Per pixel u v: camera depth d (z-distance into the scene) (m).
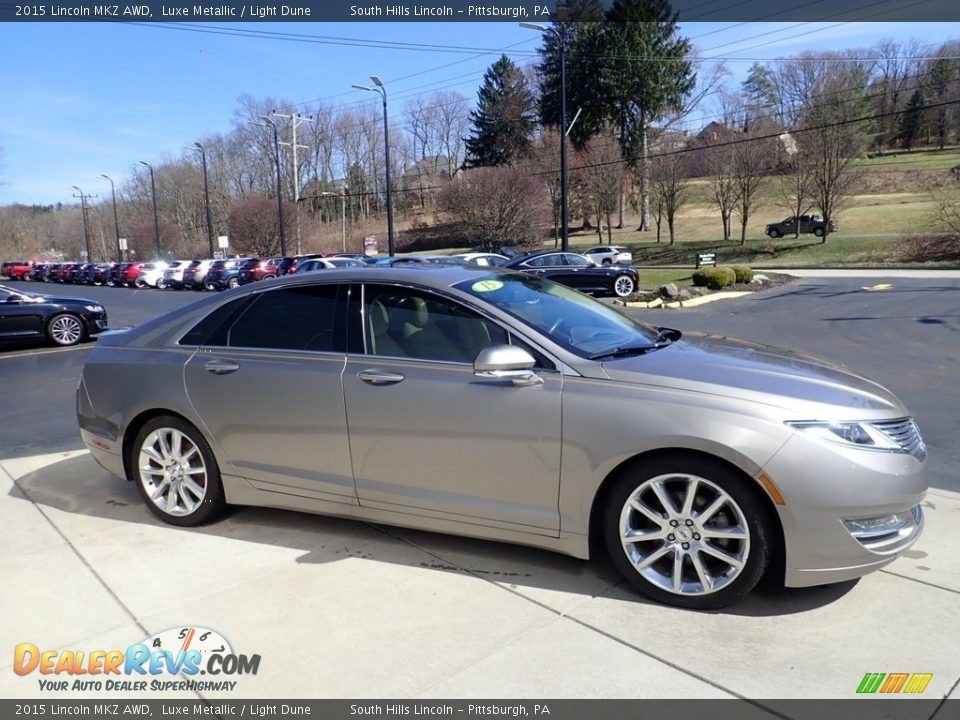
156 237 66.44
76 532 4.12
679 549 3.10
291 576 3.51
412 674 2.69
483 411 3.34
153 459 4.25
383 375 3.56
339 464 3.73
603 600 3.21
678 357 3.45
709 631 2.94
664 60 55.44
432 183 83.75
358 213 83.81
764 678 2.61
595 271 21.44
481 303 3.55
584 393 3.18
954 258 33.53
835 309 16.42
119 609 3.22
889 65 74.62
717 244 47.84
